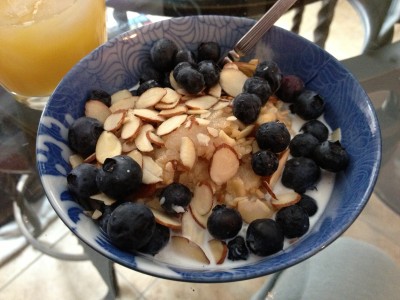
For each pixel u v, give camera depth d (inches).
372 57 9.3
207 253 6.2
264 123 6.9
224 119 7.1
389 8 10.0
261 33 8.0
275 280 7.4
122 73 8.0
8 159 8.4
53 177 6.3
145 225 5.6
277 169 6.8
